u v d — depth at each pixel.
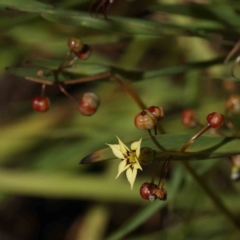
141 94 0.44
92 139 0.42
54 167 0.42
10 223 0.50
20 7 0.28
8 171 0.39
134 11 0.35
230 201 0.37
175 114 0.44
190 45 0.42
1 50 0.41
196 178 0.30
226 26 0.31
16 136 0.44
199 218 0.38
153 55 0.47
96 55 0.45
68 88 0.49
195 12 0.32
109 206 0.44
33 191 0.38
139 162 0.25
